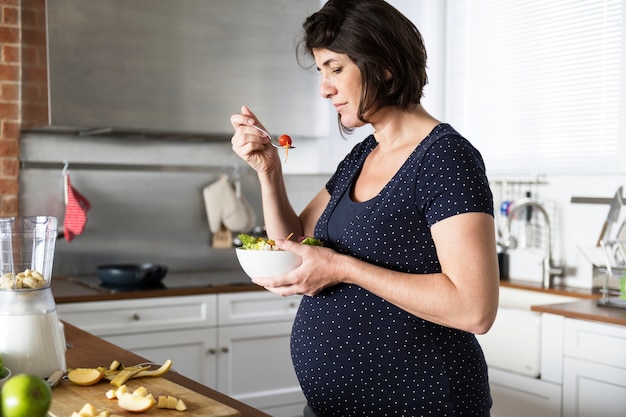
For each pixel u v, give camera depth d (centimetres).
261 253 151
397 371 151
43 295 159
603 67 338
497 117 387
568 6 352
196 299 337
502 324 310
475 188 144
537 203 357
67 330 222
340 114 163
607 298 299
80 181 379
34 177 368
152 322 328
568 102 353
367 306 153
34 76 344
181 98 354
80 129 366
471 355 155
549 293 341
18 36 360
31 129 362
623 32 330
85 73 330
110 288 334
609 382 269
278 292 153
